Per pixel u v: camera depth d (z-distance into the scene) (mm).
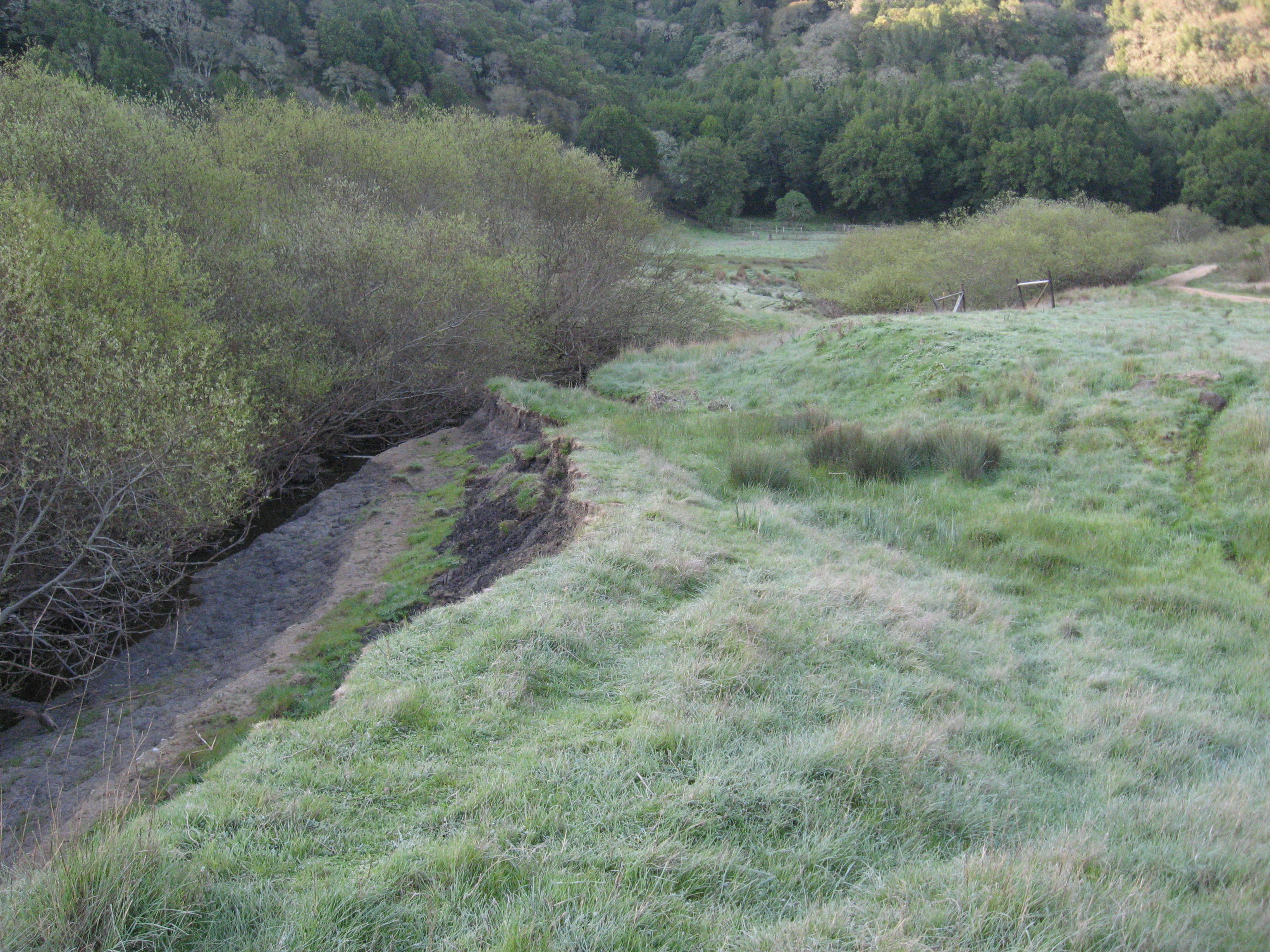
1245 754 4855
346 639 6633
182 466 7820
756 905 3137
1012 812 3861
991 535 8531
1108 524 8898
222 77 52469
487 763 4059
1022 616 6887
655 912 3025
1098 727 5039
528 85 75375
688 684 4691
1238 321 15617
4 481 7508
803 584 6254
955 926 2877
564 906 3043
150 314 9734
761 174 82938
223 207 14180
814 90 97125
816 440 10969
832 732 4277
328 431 14219
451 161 19875
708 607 5652
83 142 13211
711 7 132375
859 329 15586
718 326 23984
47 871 3141
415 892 3131
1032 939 2789
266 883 3203
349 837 3533
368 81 63406
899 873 3283
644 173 65750
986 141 74312
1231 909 2990
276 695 5734
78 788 5027
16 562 7707
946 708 4945
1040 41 108875
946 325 15156
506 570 7137
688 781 3865
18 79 14797
